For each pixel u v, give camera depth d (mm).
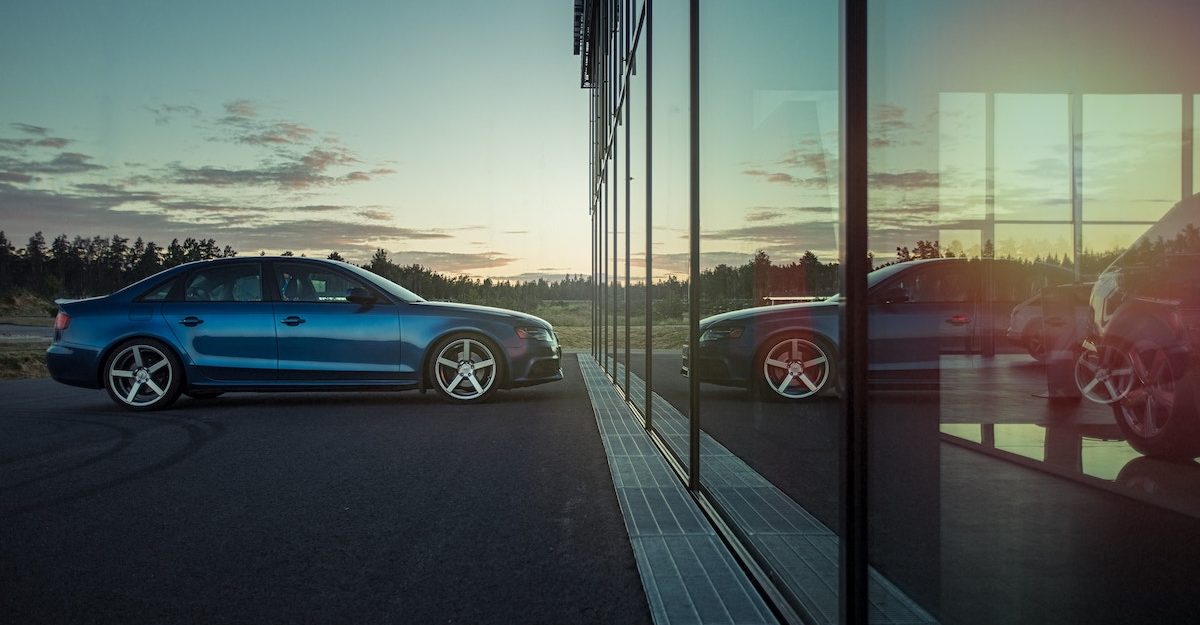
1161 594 1486
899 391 1893
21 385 11570
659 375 6250
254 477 4836
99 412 7992
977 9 1521
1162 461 1450
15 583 2994
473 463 5250
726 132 3854
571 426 6898
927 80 1695
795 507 2928
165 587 2934
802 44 2590
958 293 1702
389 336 8328
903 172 1791
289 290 8344
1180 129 1229
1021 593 1669
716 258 4129
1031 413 1604
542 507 4102
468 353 8453
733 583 2918
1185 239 1281
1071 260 1433
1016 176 1469
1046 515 1619
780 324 2979
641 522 3781
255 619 2617
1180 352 1370
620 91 9312
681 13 5137
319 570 3117
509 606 2723
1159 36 1231
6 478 4871
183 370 8109
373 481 4715
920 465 1855
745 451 3557
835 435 2400
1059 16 1354
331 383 8281
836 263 2283
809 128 2566
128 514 3996
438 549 3379
